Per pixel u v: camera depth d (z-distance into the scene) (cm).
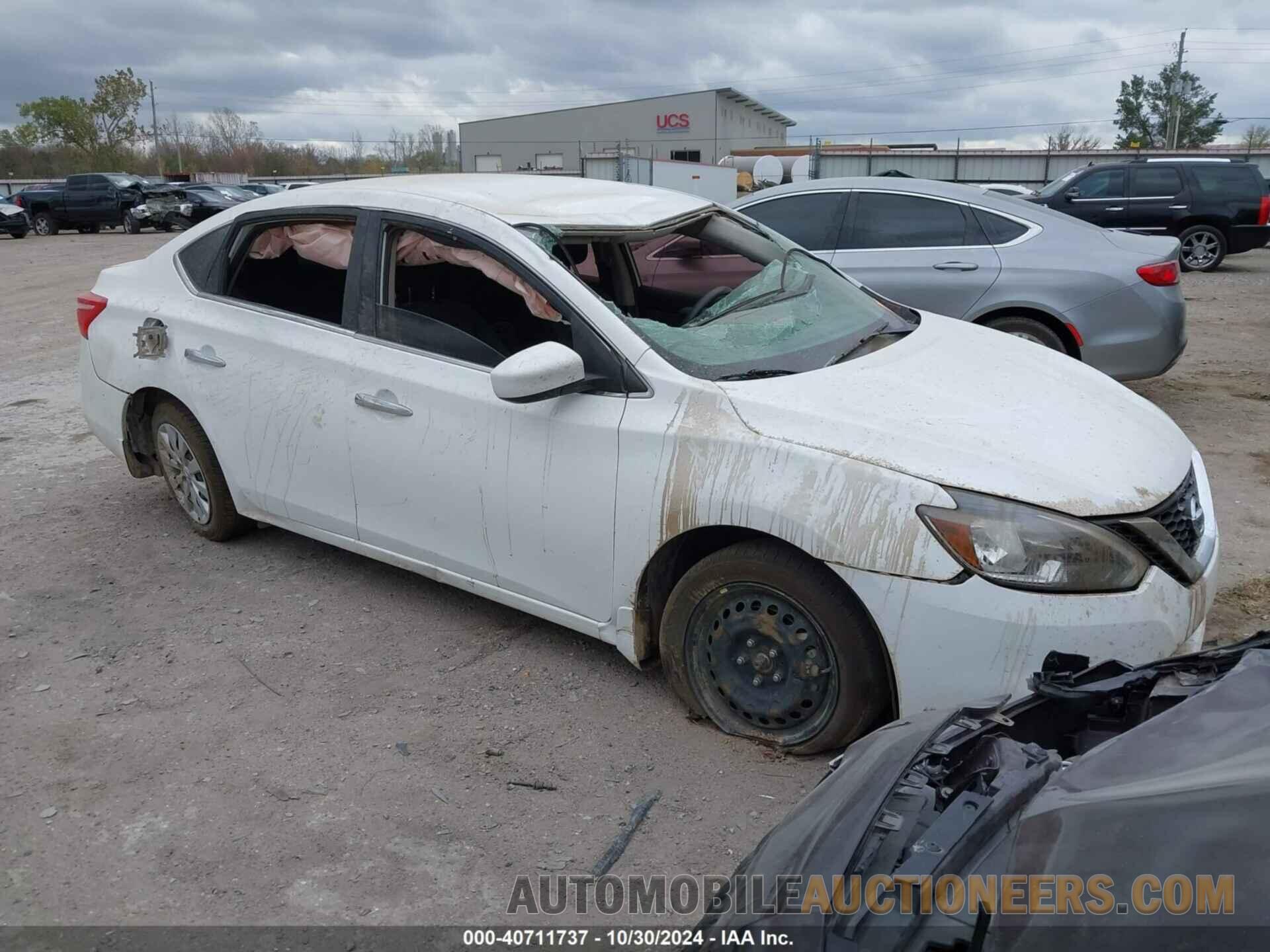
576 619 356
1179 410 740
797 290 408
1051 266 644
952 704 283
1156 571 282
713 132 6247
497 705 354
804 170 3183
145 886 271
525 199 396
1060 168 3441
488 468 358
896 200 689
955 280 658
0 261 2298
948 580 276
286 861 279
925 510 279
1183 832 157
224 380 437
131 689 368
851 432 300
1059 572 272
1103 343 641
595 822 294
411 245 389
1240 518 518
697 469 311
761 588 310
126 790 310
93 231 3497
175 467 491
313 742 334
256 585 451
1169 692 222
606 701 356
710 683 331
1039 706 234
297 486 425
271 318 427
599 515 334
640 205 411
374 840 287
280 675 376
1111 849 158
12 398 829
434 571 394
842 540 286
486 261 366
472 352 367
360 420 393
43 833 291
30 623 418
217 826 294
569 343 352
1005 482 282
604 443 330
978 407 321
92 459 645
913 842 178
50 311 1377
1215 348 986
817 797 210
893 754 211
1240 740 179
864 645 296
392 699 359
